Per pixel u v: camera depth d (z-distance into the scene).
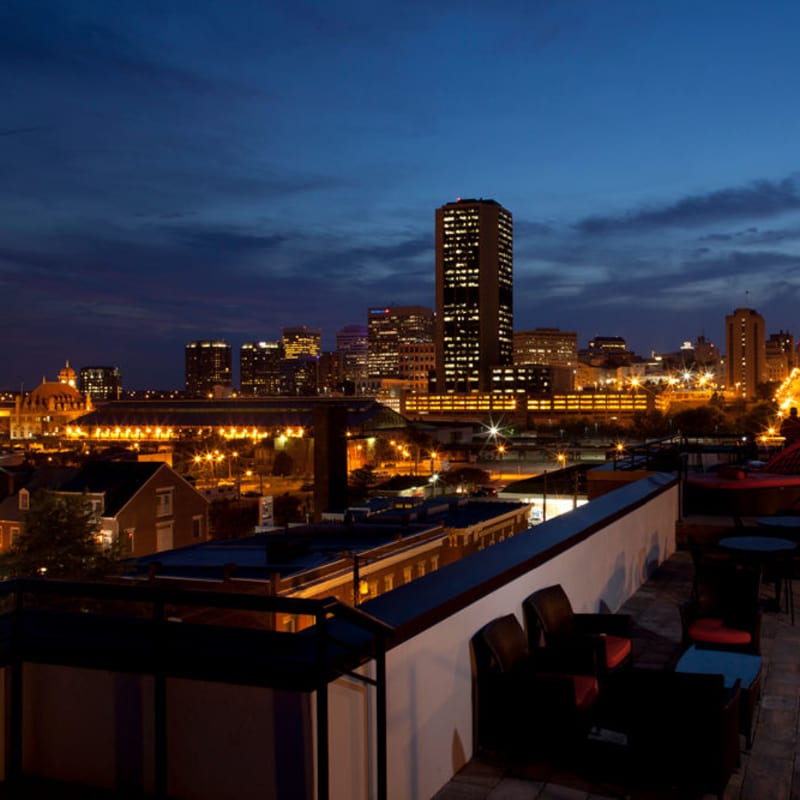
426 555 35.62
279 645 3.39
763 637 6.84
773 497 11.19
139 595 3.31
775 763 4.48
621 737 4.61
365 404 177.25
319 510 74.69
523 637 4.86
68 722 3.56
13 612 3.66
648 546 9.39
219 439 167.88
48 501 28.27
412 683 3.87
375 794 3.54
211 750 3.28
